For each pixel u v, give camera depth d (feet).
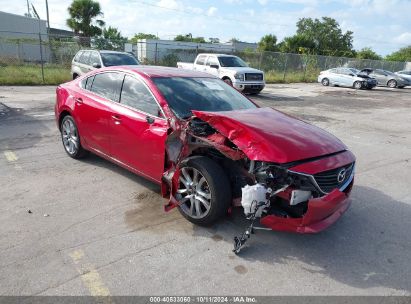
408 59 203.21
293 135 12.54
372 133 32.27
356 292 10.23
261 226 13.41
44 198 14.93
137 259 11.10
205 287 10.04
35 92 47.96
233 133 12.08
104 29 129.29
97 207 14.34
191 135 12.87
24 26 116.26
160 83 15.40
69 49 78.74
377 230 13.88
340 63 118.83
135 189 16.15
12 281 9.86
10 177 17.02
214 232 12.87
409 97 71.82
